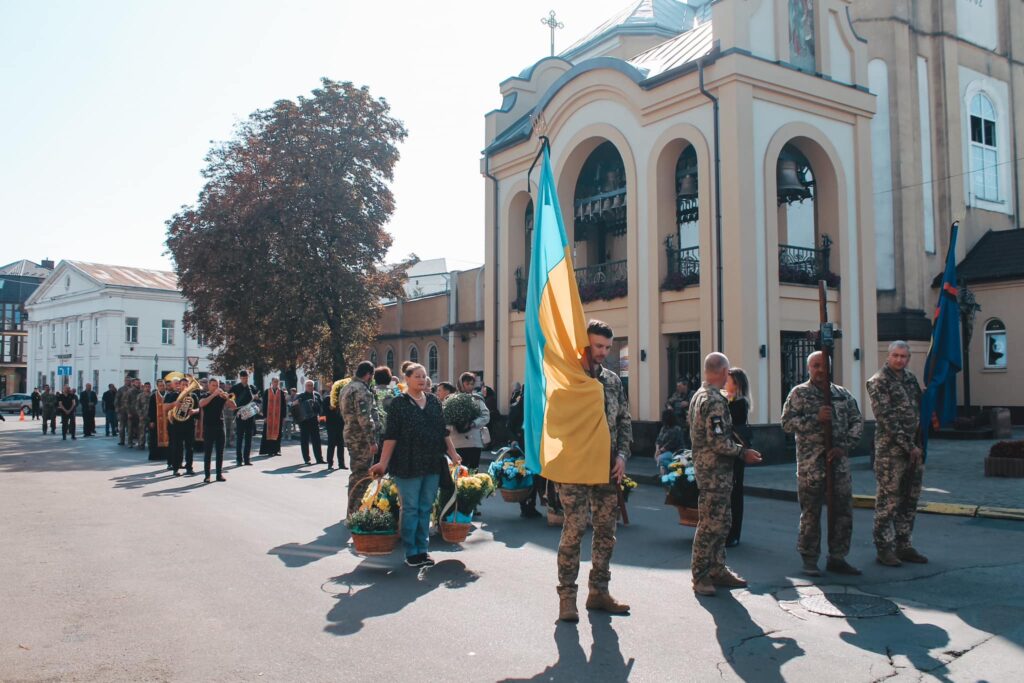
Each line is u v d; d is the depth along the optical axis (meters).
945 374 9.20
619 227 21.73
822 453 6.70
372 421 8.91
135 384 22.72
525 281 22.20
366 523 7.13
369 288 28.66
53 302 60.16
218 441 13.63
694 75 16.17
